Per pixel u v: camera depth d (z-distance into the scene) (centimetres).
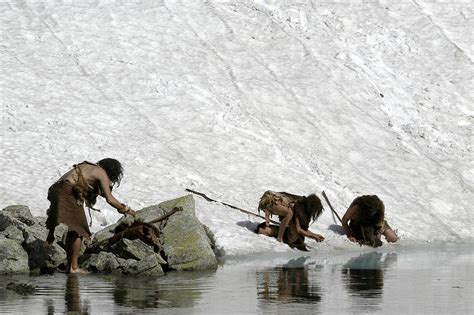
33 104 6259
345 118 6981
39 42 7119
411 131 7062
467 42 8250
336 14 8275
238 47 7581
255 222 5172
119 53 7144
